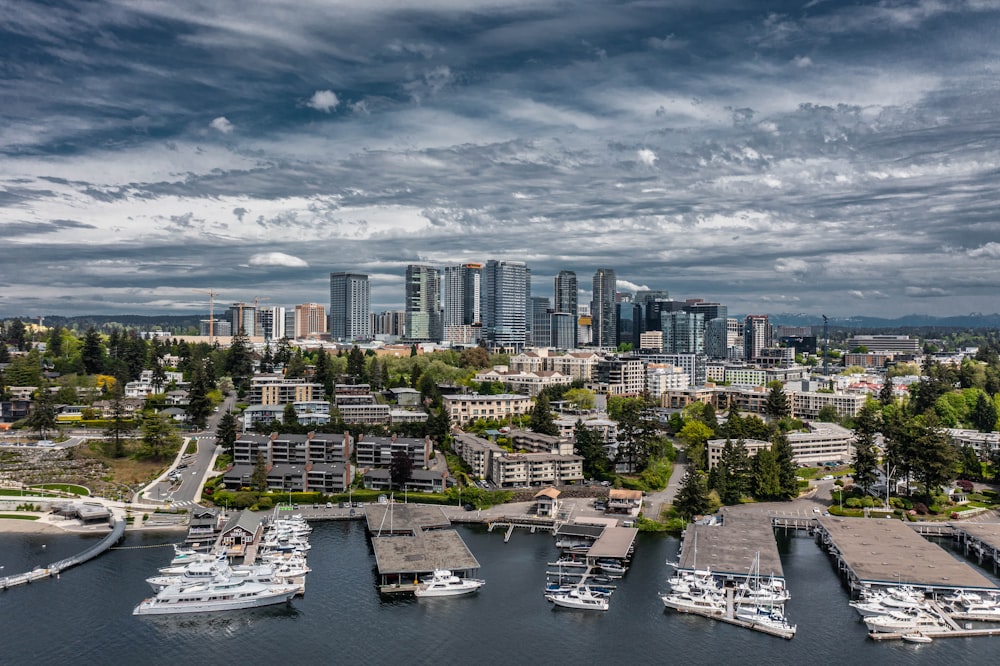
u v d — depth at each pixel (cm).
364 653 19238
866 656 19288
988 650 19638
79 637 19875
